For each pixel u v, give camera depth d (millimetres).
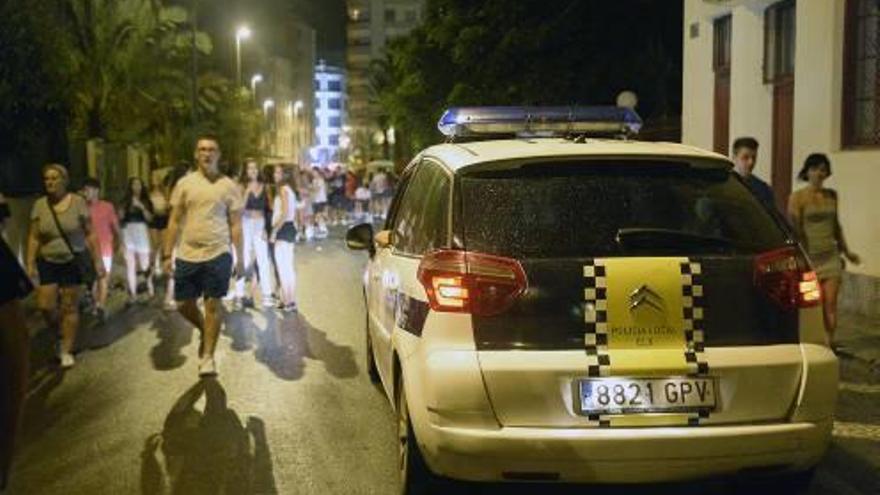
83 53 29906
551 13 22578
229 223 8812
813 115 12086
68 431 6969
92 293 12305
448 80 28297
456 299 4516
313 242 24469
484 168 4820
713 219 4703
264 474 5918
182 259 8578
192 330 11070
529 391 4395
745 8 14492
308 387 8164
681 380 4426
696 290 4496
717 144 16203
